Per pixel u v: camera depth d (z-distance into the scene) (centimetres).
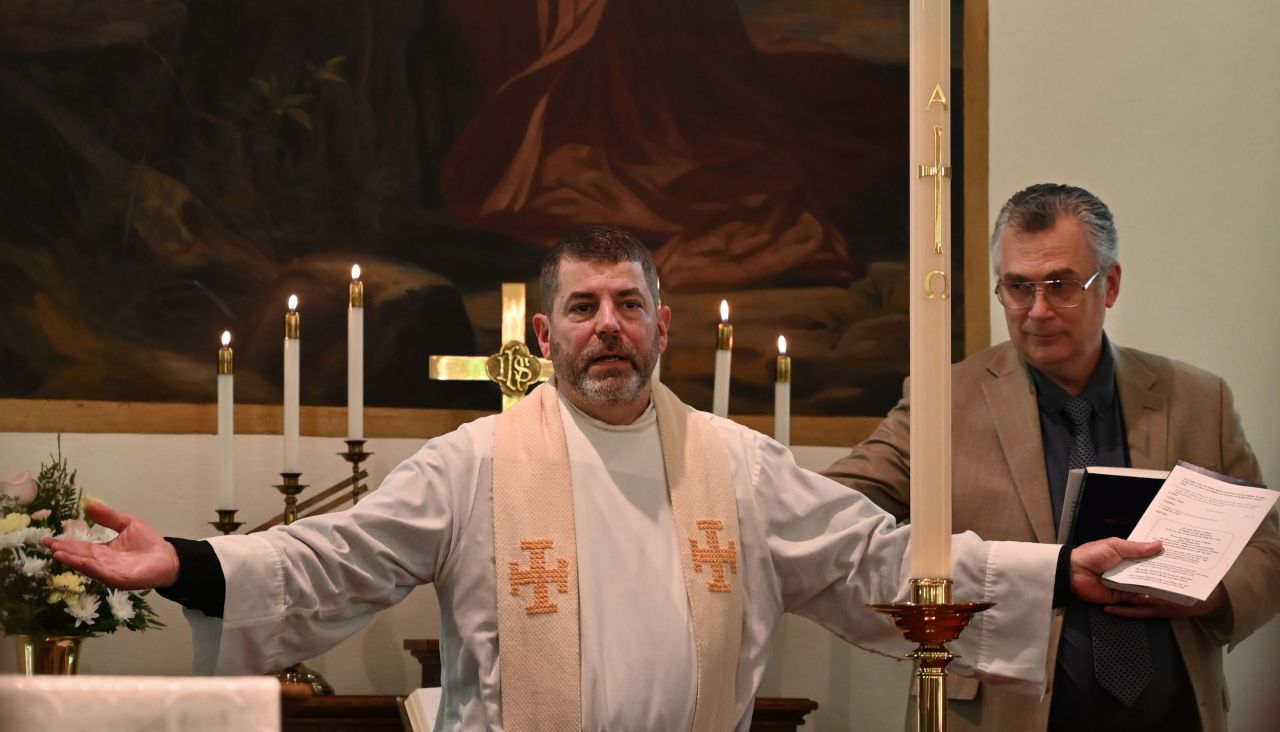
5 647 267
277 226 489
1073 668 368
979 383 404
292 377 435
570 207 511
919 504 231
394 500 300
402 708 380
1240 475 393
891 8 539
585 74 518
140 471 465
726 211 520
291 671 421
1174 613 354
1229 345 530
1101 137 538
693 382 511
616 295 316
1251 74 541
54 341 466
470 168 507
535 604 296
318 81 498
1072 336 382
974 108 536
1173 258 534
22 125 474
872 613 316
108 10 484
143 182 480
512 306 488
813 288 521
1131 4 539
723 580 308
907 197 531
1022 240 387
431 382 493
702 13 527
